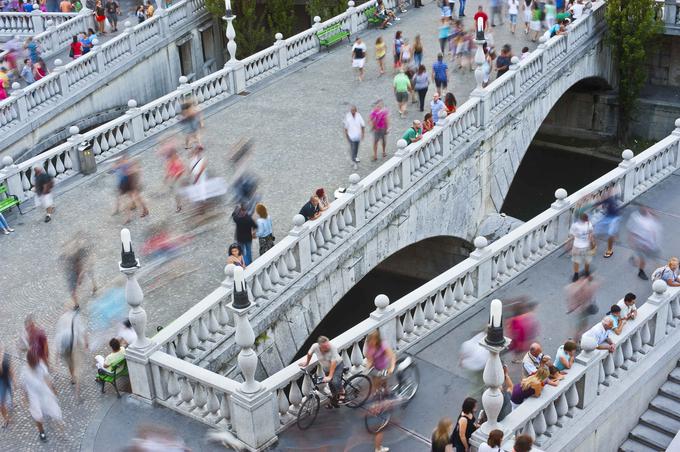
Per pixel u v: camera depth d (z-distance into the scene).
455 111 30.17
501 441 15.06
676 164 29.33
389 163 26.56
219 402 18.03
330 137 31.66
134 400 19.09
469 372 19.84
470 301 22.42
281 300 22.12
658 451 19.39
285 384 17.67
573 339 21.02
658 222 25.97
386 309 19.80
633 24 43.44
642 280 23.50
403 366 19.00
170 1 47.22
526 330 20.34
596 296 22.94
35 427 18.45
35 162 28.19
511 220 33.38
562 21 38.59
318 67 39.06
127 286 18.16
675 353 20.77
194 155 26.91
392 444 17.64
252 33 49.50
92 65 38.72
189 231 25.72
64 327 19.52
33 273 24.08
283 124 32.97
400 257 34.94
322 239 23.70
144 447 17.61
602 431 18.70
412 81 33.88
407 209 27.38
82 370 20.06
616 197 26.55
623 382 19.31
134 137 31.69
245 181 26.36
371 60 39.62
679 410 19.95
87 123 38.25
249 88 36.84
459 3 44.47
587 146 49.59
